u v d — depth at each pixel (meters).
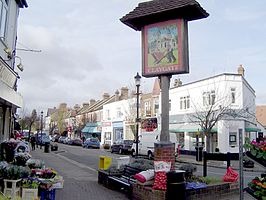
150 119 40.12
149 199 8.62
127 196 10.05
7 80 12.48
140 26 10.16
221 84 31.22
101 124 57.47
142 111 44.00
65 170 17.00
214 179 10.73
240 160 5.20
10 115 16.91
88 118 66.25
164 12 9.28
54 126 90.62
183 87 36.09
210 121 27.88
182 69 9.10
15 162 9.82
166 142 9.09
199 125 30.95
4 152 12.07
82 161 24.05
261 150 4.88
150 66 9.68
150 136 30.38
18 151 12.20
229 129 30.00
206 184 9.83
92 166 20.20
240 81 31.48
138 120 25.27
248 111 32.56
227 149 29.67
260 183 5.37
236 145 30.05
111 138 53.09
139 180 9.16
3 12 13.38
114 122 52.47
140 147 31.25
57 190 10.63
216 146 31.12
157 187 8.53
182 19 9.30
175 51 9.29
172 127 36.44
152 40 9.72
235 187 10.58
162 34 9.56
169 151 9.02
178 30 9.32
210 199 9.47
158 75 9.56
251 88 36.72
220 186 9.90
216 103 31.00
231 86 31.20
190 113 34.12
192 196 8.88
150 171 9.45
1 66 11.05
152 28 9.76
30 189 7.39
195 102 33.94
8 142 12.27
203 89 33.09
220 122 30.20
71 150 39.91
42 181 7.93
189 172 10.30
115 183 11.07
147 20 9.83
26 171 7.69
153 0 9.79
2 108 15.10
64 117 85.69
